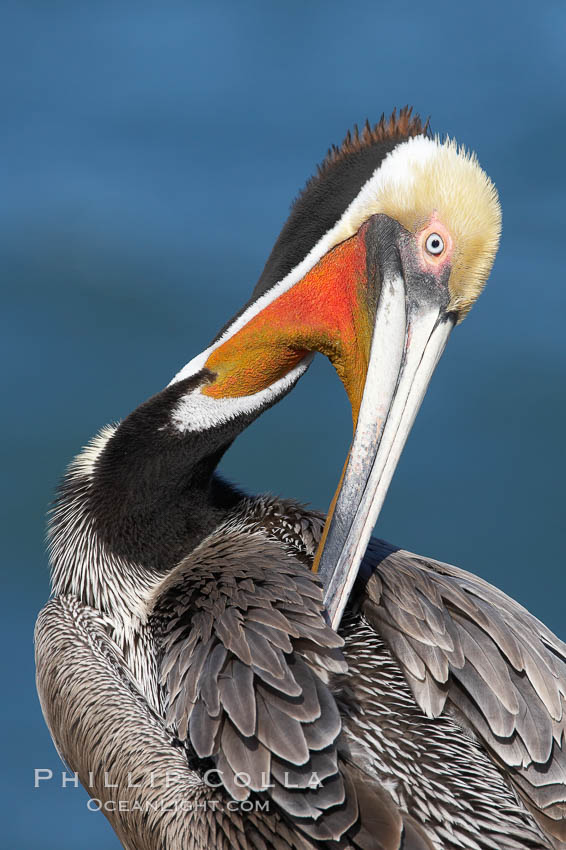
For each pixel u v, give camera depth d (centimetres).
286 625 910
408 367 1020
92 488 1106
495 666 934
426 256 1025
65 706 1031
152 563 1075
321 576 977
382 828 827
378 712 909
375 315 1041
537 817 888
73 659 1045
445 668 934
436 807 856
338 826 826
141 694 1034
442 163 1023
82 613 1085
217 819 885
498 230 1030
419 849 821
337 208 1056
